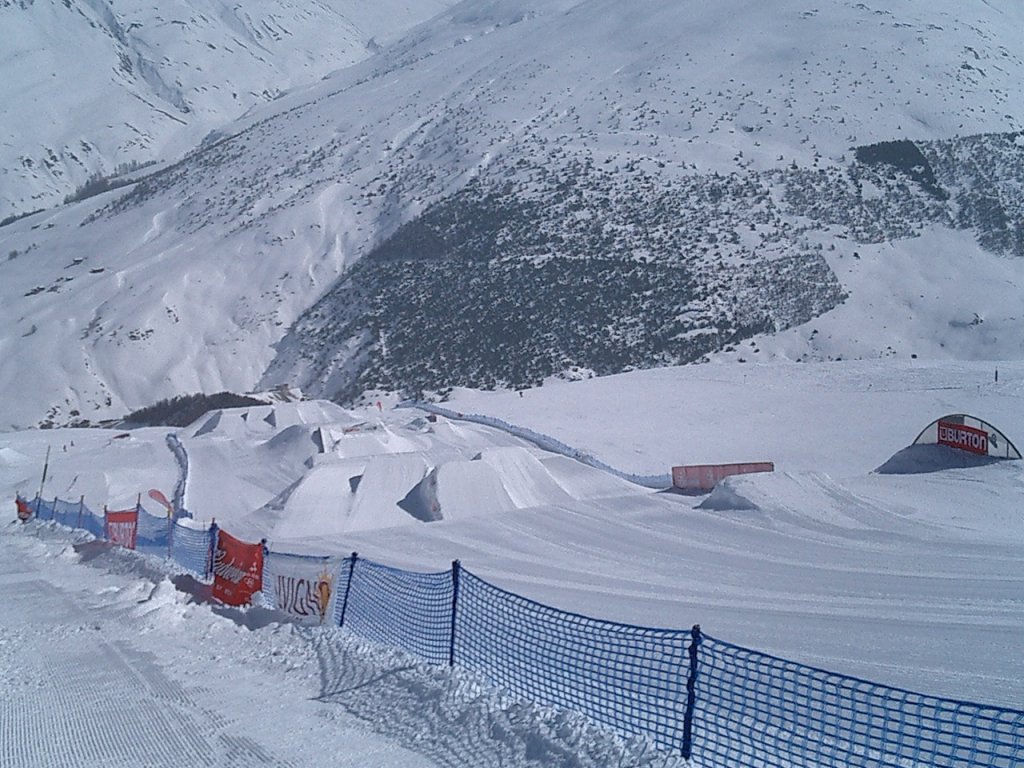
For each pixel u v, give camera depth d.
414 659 8.16
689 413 50.03
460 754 5.96
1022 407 41.66
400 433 47.88
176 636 10.76
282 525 25.41
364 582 10.15
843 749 5.39
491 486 27.41
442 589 9.60
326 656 8.93
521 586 15.30
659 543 20.11
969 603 12.85
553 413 52.66
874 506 22.08
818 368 57.72
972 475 25.08
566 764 5.55
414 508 27.19
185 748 6.34
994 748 6.18
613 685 6.60
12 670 9.08
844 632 11.15
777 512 21.94
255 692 7.91
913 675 8.94
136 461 47.97
